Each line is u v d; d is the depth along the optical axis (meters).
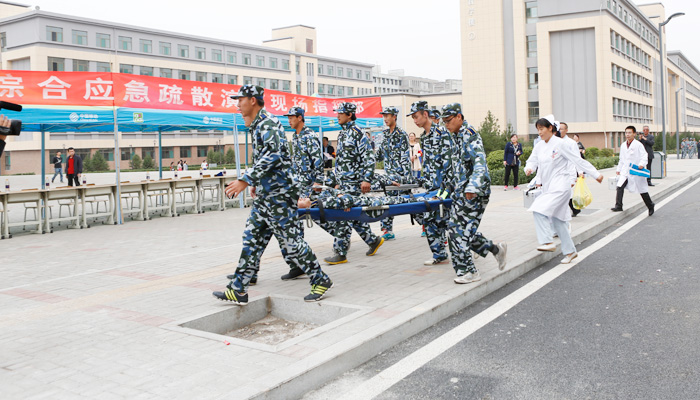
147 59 63.31
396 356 4.02
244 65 73.50
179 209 15.84
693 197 14.00
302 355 3.73
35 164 56.69
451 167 5.78
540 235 6.95
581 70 47.94
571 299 5.38
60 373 3.53
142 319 4.71
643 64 59.78
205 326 4.72
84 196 12.05
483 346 4.18
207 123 14.69
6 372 3.57
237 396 3.08
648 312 4.86
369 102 20.20
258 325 5.10
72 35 57.31
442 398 3.32
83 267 7.38
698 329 4.36
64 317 4.86
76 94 11.76
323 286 5.16
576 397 3.28
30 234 11.18
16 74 11.10
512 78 51.75
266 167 4.73
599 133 47.50
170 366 3.60
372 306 4.85
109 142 62.09
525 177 20.33
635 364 3.73
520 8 50.41
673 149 58.09
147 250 8.73
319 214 5.82
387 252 7.73
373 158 7.19
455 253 5.62
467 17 53.03
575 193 7.97
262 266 6.98
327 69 86.88
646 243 8.12
